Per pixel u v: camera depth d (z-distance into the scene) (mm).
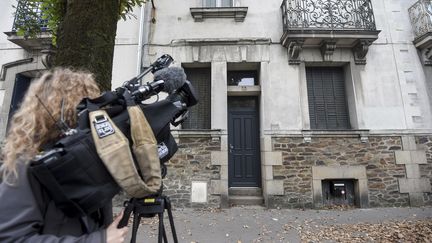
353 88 7098
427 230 4590
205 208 6477
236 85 7457
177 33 7402
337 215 5898
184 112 1597
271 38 7355
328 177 6699
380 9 7629
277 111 6984
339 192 6695
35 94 1133
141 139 1101
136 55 7285
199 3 7656
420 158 6812
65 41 2371
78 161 945
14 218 870
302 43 6992
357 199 6719
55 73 1229
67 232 998
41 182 938
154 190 1052
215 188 6609
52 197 960
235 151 7305
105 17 2529
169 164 6695
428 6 7281
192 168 6703
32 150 984
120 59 7270
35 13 5113
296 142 6852
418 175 6746
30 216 898
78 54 2307
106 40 2480
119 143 1001
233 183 7145
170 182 6629
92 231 1074
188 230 4914
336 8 7207
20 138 995
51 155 927
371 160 6781
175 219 5559
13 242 852
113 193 1019
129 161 990
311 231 4832
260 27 7449
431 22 7176
